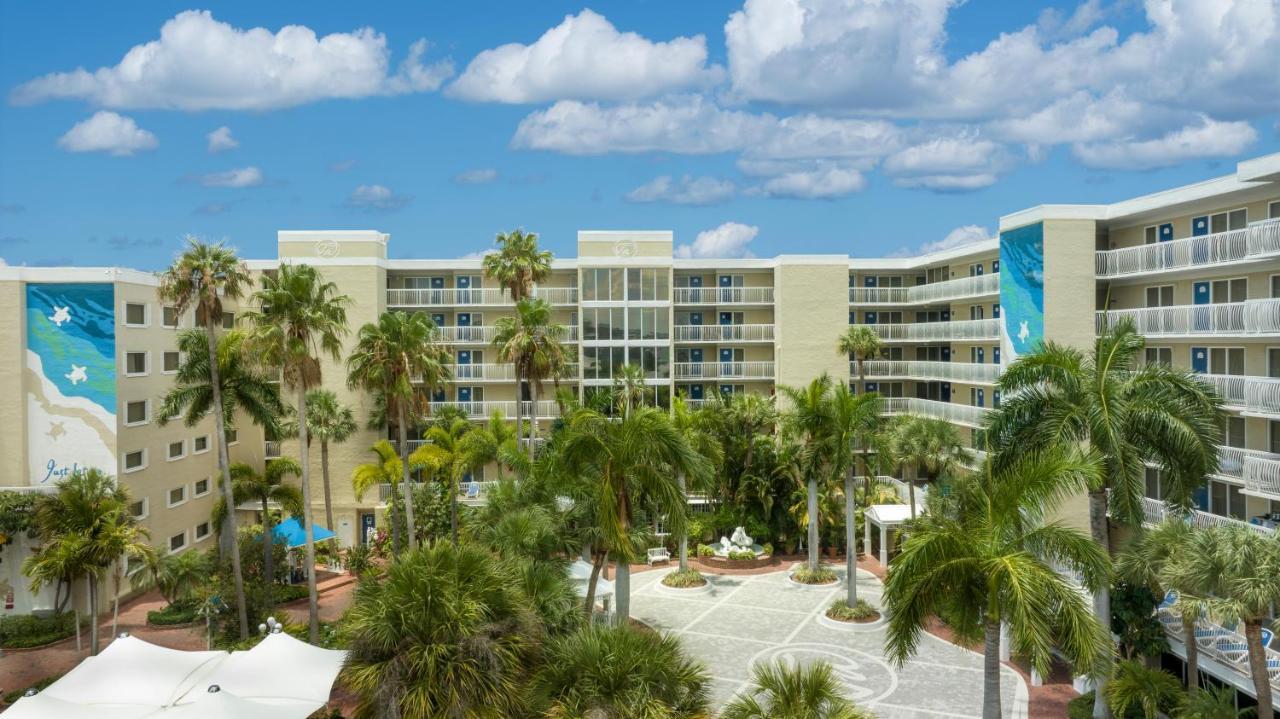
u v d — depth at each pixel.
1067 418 22.03
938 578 16.69
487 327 53.22
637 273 53.16
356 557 43.03
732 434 45.28
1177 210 33.19
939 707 25.64
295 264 49.91
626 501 24.14
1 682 29.28
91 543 28.78
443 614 16.38
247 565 36.91
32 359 37.16
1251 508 29.66
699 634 32.94
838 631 33.19
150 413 40.19
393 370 34.66
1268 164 25.75
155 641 32.97
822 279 53.12
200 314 30.69
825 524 44.50
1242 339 30.30
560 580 21.61
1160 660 24.84
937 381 53.25
